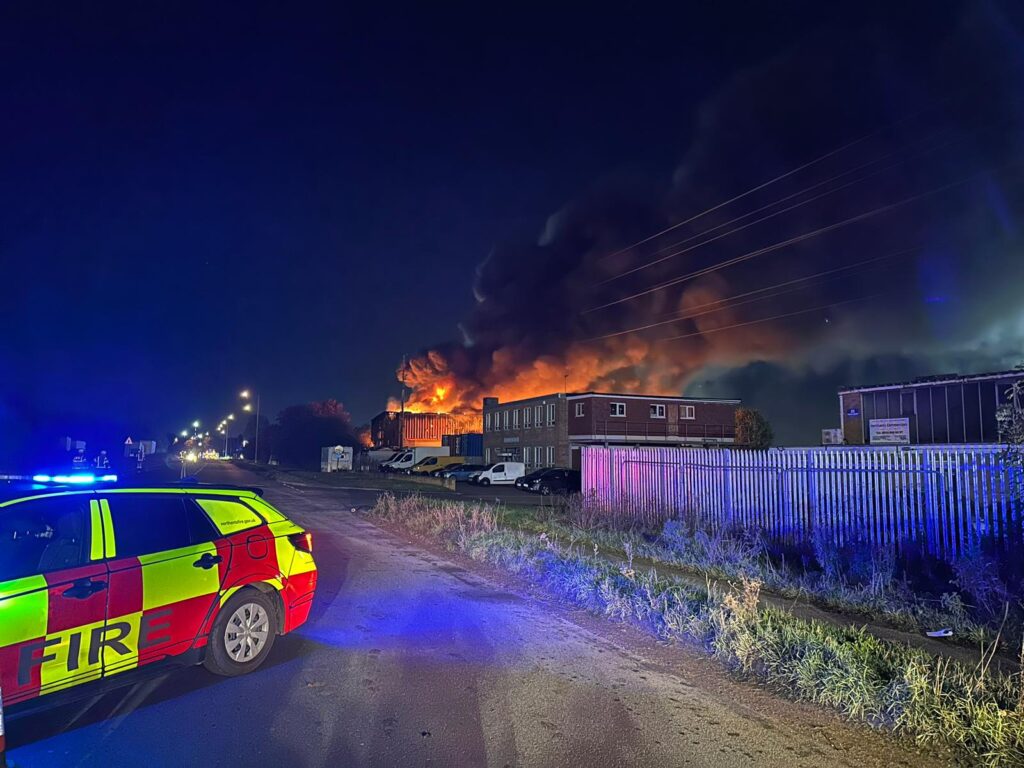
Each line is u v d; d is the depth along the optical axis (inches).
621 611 299.0
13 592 167.6
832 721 188.1
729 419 1983.3
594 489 713.0
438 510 684.7
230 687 207.6
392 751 166.1
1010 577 320.2
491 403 2183.8
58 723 180.4
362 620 290.5
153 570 196.5
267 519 239.3
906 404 1052.5
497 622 290.4
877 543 422.3
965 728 174.9
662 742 173.9
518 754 165.6
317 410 3166.8
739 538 490.9
